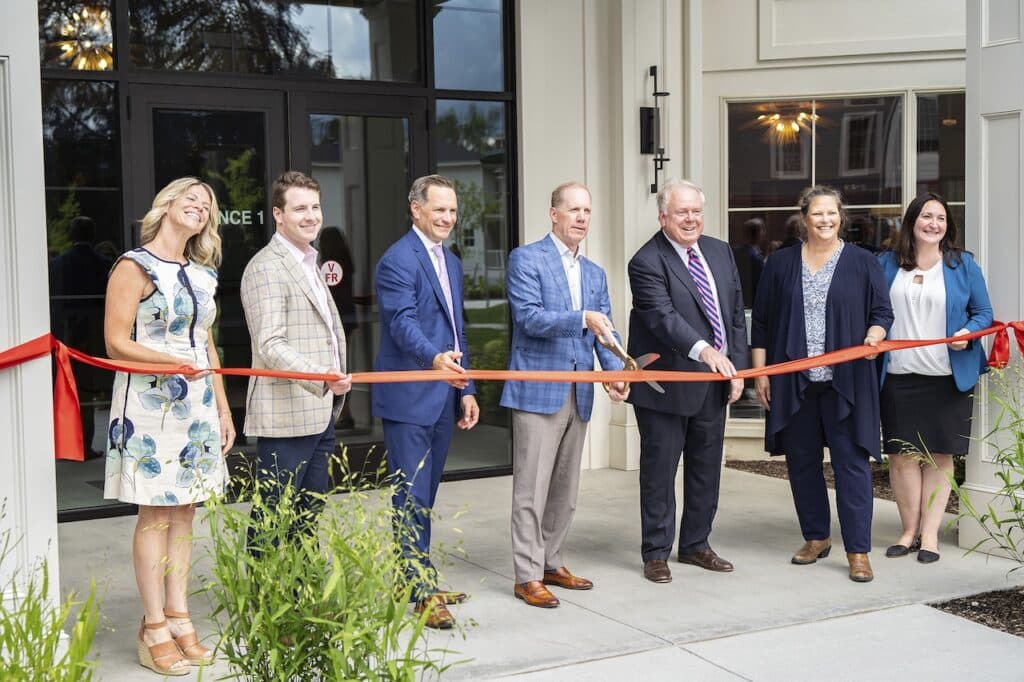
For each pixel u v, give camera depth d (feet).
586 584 14.94
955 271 16.20
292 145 20.40
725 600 14.44
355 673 8.75
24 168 11.21
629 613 13.92
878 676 11.82
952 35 23.25
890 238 23.79
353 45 20.97
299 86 20.40
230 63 19.95
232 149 19.99
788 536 17.79
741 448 24.35
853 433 15.35
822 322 15.55
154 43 19.34
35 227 11.28
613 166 23.00
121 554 16.83
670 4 22.97
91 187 18.95
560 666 12.10
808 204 15.64
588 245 22.95
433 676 11.68
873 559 16.40
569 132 22.71
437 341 13.85
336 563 8.65
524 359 14.47
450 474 22.16
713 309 15.38
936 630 13.28
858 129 23.72
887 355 16.34
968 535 16.88
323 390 12.60
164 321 11.80
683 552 16.22
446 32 21.71
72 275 18.93
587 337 14.70
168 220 11.93
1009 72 16.31
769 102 23.97
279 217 12.84
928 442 16.29
